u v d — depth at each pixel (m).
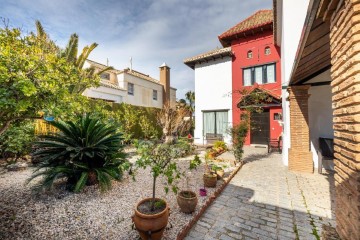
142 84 20.80
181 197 3.51
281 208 3.86
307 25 2.65
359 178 1.89
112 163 4.69
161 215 2.64
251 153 9.91
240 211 3.75
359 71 1.85
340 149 2.38
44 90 2.66
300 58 3.91
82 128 4.59
